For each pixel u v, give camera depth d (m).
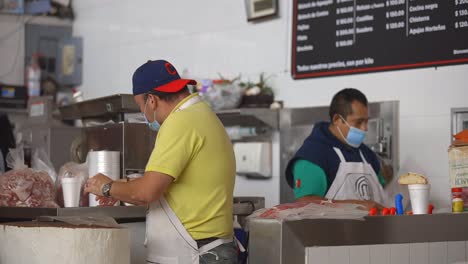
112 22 5.71
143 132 3.14
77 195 2.89
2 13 5.74
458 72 3.83
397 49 4.04
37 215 2.77
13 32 5.79
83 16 5.97
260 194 4.65
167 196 2.56
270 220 2.24
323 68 4.34
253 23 4.71
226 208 2.60
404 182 2.66
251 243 2.32
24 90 5.58
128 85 5.57
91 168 3.02
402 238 2.30
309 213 2.31
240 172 4.64
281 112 4.47
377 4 4.12
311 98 4.40
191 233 2.55
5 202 2.93
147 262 2.64
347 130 3.46
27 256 2.29
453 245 2.38
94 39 5.87
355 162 3.46
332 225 2.22
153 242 2.60
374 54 4.12
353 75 4.22
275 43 4.59
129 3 5.57
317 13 4.37
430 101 3.91
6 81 5.76
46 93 5.79
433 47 3.91
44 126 4.30
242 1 4.77
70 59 5.93
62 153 4.29
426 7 3.94
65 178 2.89
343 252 2.18
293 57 4.46
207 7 5.00
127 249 2.39
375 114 4.09
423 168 3.93
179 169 2.48
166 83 2.60
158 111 2.62
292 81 4.50
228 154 2.62
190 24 5.12
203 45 5.03
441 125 3.87
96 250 2.28
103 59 5.79
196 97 2.64
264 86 4.59
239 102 4.50
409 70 4.00
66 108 3.66
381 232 2.28
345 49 4.24
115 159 3.04
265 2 4.58
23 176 2.95
